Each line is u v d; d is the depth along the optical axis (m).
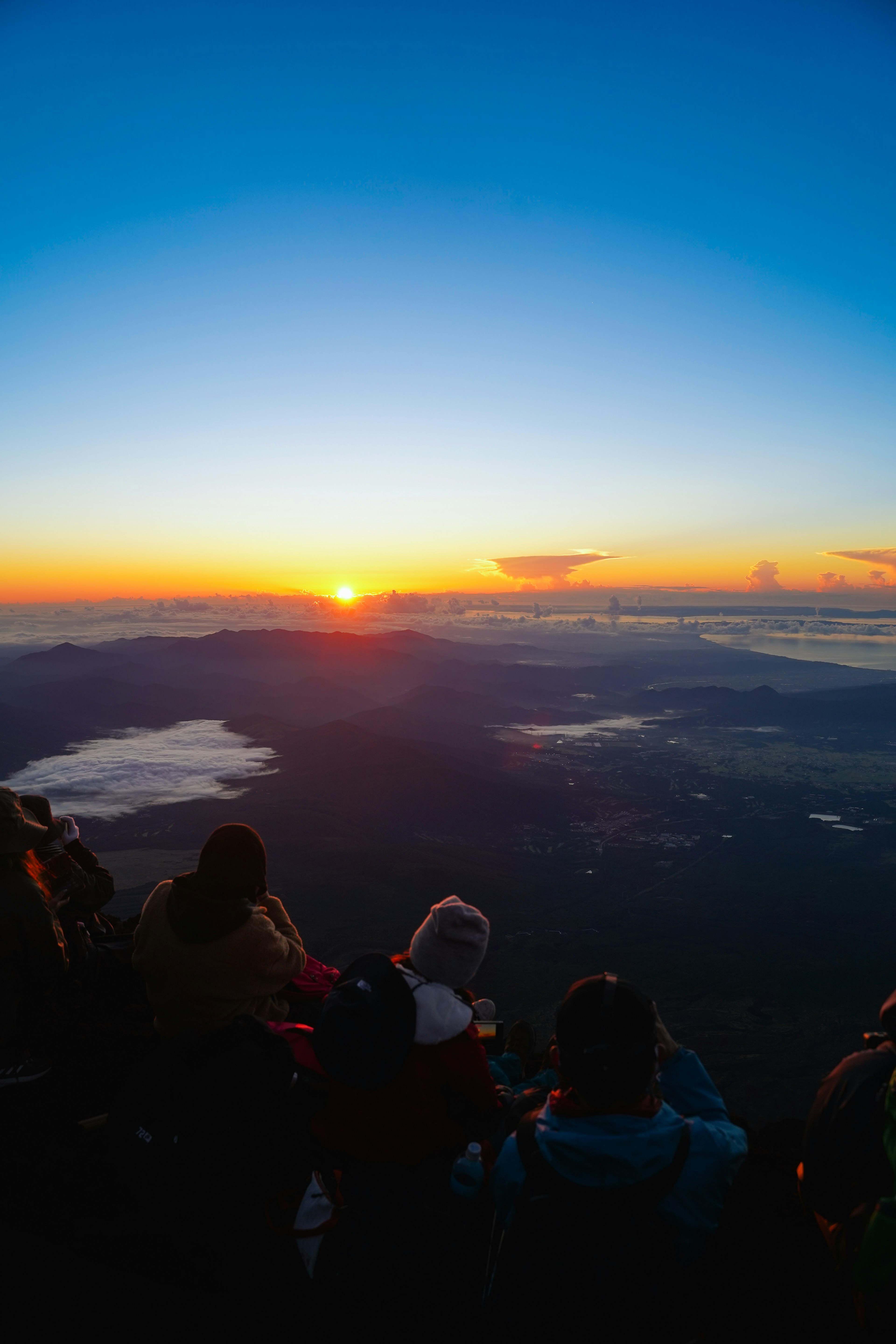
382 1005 4.27
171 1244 4.46
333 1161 4.32
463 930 4.40
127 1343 3.81
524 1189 3.52
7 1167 5.29
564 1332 3.29
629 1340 3.27
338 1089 4.37
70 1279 4.23
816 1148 3.71
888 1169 3.46
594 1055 3.38
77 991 8.12
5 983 5.99
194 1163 4.02
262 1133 4.12
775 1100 115.31
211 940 5.42
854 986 162.25
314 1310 4.01
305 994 6.48
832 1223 3.77
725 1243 4.60
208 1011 5.44
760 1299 4.10
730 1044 135.62
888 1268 3.23
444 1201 4.25
